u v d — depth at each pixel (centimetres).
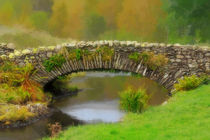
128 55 1855
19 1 3195
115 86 2327
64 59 1881
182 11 3344
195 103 1468
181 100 1599
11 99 1748
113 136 1106
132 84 2311
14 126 1529
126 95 1558
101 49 1862
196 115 1290
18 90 1825
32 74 1897
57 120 1623
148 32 3156
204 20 3262
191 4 3325
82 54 1873
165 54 1839
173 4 3366
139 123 1280
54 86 2089
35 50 1895
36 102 1814
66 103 1930
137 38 3073
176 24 3228
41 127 1525
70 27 3219
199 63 1822
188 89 1783
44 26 3069
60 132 1369
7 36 2583
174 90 1816
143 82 2366
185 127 1133
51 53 1894
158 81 1858
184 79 1817
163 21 3272
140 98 1537
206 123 1148
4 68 1892
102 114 1694
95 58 1869
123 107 1584
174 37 3048
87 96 2084
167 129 1140
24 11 3177
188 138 995
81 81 2500
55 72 1900
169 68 1842
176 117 1287
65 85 2222
